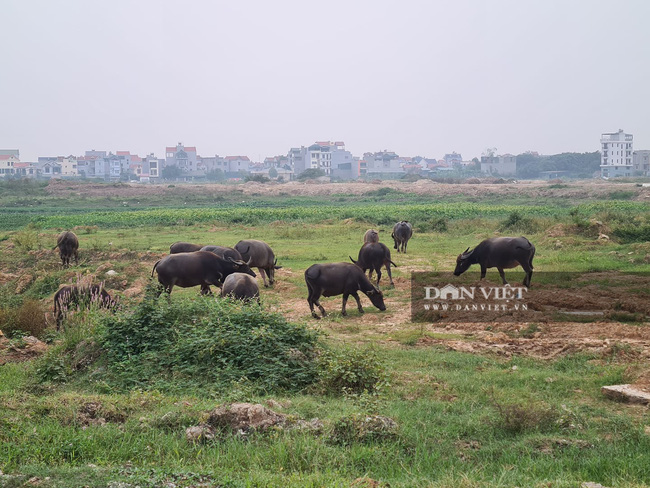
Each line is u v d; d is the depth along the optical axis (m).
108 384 9.94
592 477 6.39
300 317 15.16
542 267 21.02
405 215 48.47
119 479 5.88
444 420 8.00
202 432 7.28
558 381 9.62
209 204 84.88
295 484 5.90
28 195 99.62
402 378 9.86
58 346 11.58
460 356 11.20
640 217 35.22
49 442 6.94
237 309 11.39
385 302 16.69
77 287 14.33
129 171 195.12
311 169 154.62
